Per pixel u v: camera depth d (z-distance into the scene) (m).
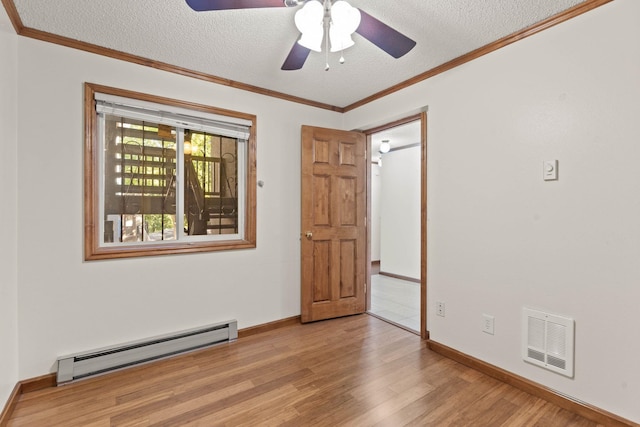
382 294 4.35
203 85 2.59
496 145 2.11
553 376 1.84
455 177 2.37
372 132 3.43
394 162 5.64
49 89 2.00
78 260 2.10
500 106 2.09
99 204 2.25
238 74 2.60
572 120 1.76
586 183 1.71
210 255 2.63
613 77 1.62
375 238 7.00
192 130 2.63
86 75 2.12
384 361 2.33
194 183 2.66
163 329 2.42
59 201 2.03
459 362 2.30
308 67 2.46
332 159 3.24
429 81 2.56
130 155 2.38
